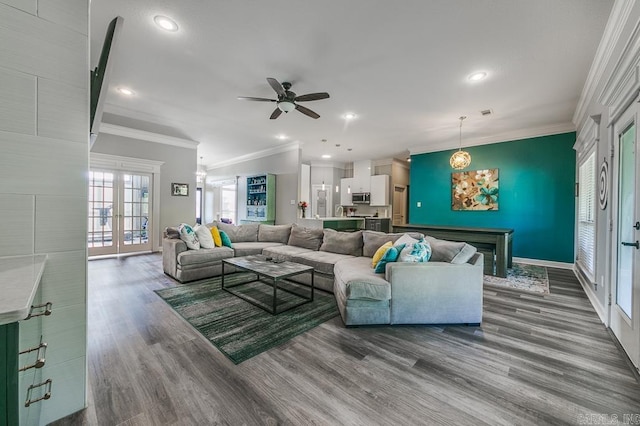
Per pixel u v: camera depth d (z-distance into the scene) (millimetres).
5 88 1137
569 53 2646
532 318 2635
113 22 1423
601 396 1523
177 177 6215
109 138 5281
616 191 2344
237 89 3574
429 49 2631
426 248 2686
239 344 2078
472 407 1432
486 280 3986
